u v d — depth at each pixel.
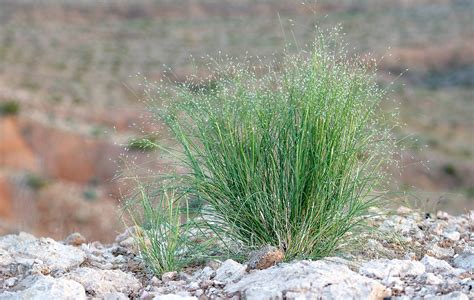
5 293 6.43
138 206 7.79
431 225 8.51
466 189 56.50
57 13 181.62
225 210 7.36
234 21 181.25
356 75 7.35
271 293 5.96
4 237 9.09
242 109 7.33
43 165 59.47
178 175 7.40
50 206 42.28
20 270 7.36
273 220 7.20
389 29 164.88
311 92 7.16
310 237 7.18
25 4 186.62
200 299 6.28
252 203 7.23
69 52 145.75
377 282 6.03
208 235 7.86
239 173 7.25
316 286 5.96
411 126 87.81
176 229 7.30
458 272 6.70
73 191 46.81
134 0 196.88
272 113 7.32
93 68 130.88
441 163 63.81
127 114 64.62
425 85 126.69
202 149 7.56
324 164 7.02
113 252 8.41
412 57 136.50
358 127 7.29
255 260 6.87
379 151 7.41
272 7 187.62
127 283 6.92
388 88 7.48
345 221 7.22
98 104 93.50
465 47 140.00
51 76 119.88
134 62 137.62
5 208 43.66
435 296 5.85
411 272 6.60
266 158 7.27
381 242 7.79
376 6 194.62
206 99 7.48
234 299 6.19
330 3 191.38
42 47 148.12
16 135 63.28
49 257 7.64
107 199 38.78
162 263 7.33
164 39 163.00
